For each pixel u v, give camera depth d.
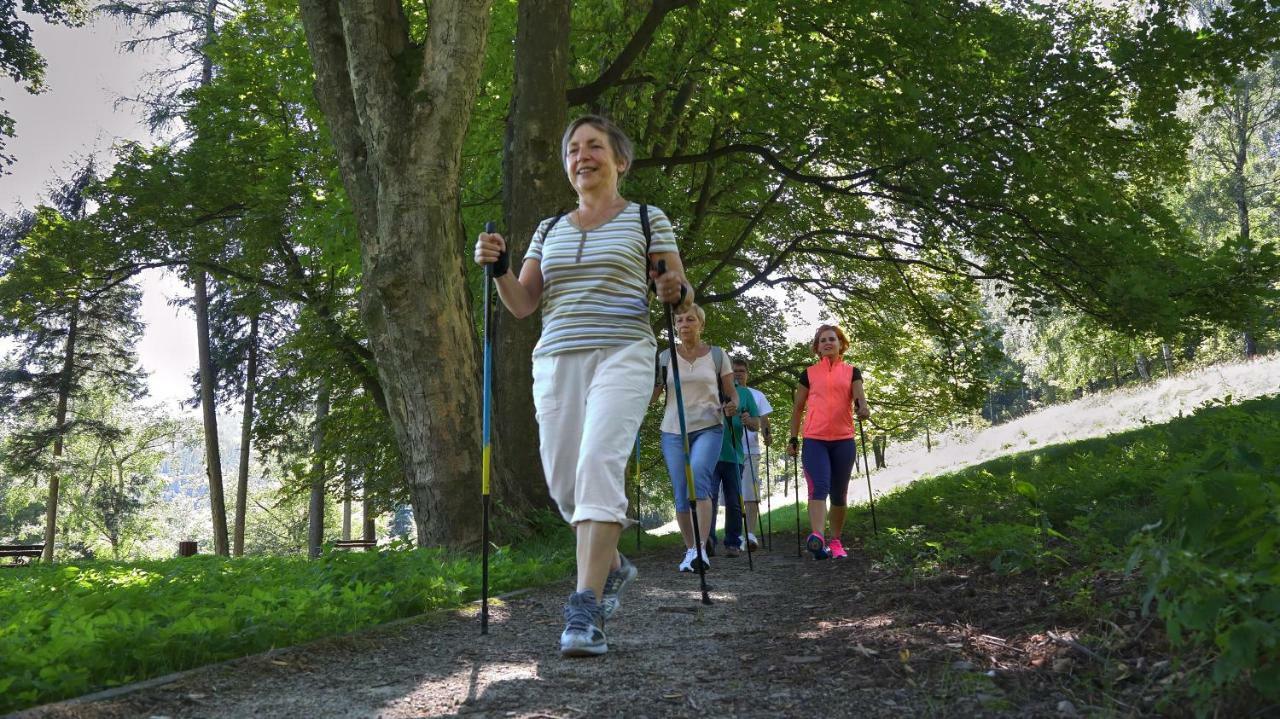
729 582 5.93
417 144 7.02
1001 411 63.38
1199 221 35.22
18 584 5.90
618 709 2.46
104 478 38.78
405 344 7.14
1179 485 2.26
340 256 12.20
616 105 12.55
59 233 17.19
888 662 2.80
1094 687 2.31
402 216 7.06
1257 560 2.09
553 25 9.41
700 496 6.95
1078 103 11.92
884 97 11.79
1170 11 11.80
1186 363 38.84
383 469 17.91
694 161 13.11
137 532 40.38
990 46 12.29
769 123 12.35
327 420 19.03
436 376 7.15
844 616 3.82
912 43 11.77
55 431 29.97
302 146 16.23
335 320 17.52
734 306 17.66
